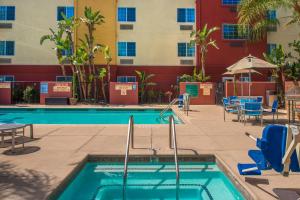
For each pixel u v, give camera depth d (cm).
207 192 507
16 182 468
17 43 2734
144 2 2766
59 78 2739
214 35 2700
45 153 667
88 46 2498
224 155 650
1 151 690
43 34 2747
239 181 480
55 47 2597
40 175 504
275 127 412
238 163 568
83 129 1037
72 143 786
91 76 2469
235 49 2705
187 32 2769
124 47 2758
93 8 2708
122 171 614
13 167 553
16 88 2512
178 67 2761
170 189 519
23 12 2741
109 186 535
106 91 2661
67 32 2452
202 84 2327
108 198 480
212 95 2325
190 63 2764
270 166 425
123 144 773
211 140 826
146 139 845
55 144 771
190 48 2770
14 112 2000
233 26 2705
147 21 2766
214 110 1794
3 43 2734
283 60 2031
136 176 587
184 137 876
